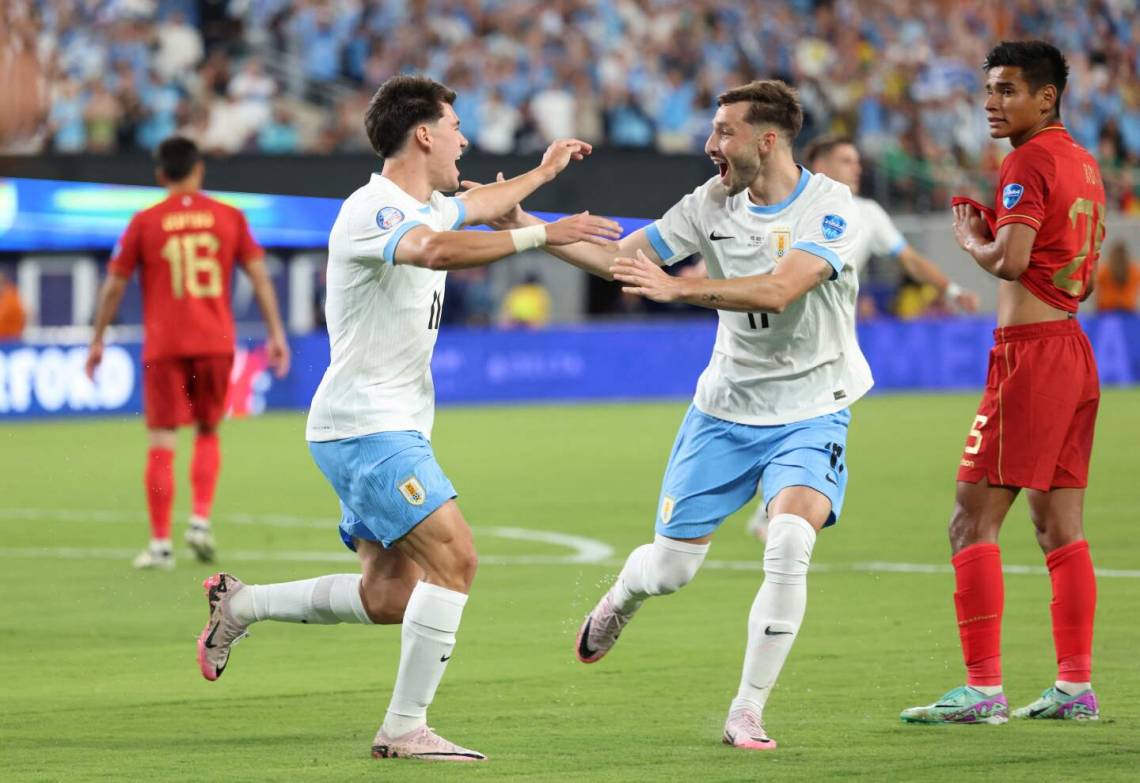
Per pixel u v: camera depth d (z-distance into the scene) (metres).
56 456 41.91
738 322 14.85
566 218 13.02
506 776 12.23
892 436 45.25
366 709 15.08
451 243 12.75
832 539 26.66
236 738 13.79
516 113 63.84
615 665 17.14
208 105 60.75
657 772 12.33
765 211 14.64
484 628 19.45
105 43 60.31
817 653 17.56
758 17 70.38
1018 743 13.30
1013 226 14.11
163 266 24.52
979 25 73.50
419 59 64.94
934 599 21.03
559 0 67.25
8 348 50.84
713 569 23.84
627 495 33.34
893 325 61.91
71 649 18.38
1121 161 72.50
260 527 29.22
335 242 13.44
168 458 24.47
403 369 13.55
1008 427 14.35
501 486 34.97
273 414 54.84
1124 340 62.62
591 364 59.84
